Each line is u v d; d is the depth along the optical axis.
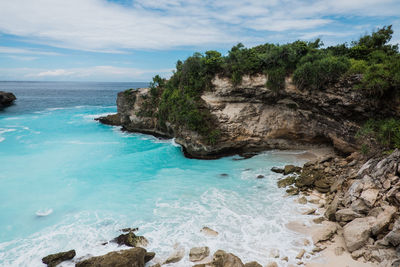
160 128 38.22
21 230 14.88
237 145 27.98
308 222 14.35
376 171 15.09
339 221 13.62
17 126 45.47
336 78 21.34
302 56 24.33
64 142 35.06
